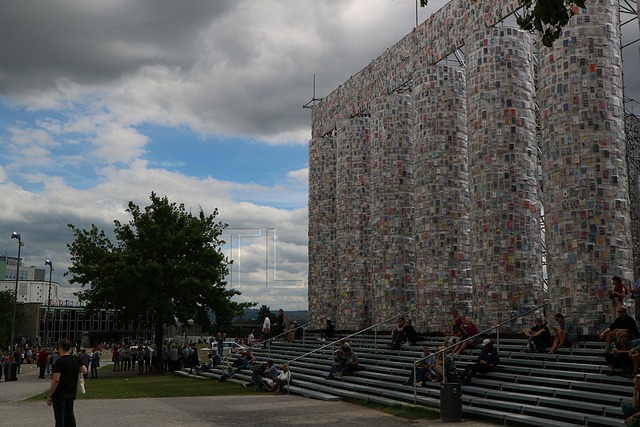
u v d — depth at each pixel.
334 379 21.09
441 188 27.47
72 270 37.25
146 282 34.28
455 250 27.16
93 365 31.33
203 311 36.31
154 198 37.59
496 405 13.96
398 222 31.70
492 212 22.89
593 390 13.07
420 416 14.15
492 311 22.52
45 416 14.71
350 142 37.34
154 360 35.22
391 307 31.08
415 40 30.66
